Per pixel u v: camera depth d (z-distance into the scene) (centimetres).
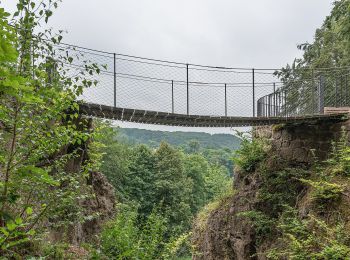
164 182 3319
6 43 170
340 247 639
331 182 835
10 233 249
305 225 786
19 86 179
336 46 1783
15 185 269
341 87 1216
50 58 327
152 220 861
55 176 387
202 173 4466
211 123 1004
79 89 352
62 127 344
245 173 1217
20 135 312
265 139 1202
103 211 1087
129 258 636
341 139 889
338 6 1283
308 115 990
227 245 1159
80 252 539
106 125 609
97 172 1222
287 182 1041
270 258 917
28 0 285
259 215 1021
